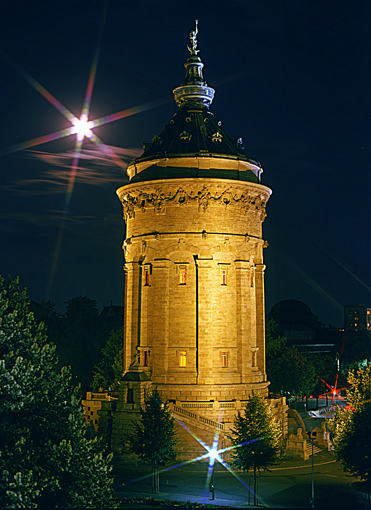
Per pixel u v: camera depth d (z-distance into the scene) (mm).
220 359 71625
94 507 35750
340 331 177375
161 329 71938
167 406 65062
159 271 72750
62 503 34812
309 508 50531
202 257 71875
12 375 35312
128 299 76688
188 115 79250
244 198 74312
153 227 73875
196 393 70062
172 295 72500
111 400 73062
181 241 72250
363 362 145750
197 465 64250
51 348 39500
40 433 36312
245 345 72688
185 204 72750
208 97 81062
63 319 119250
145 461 63594
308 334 176000
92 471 36406
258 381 74250
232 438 61500
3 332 37312
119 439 66250
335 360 138625
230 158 74500
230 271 73000
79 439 36969
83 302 117812
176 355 71562
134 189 75500
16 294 41469
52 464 35031
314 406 123750
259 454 56375
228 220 73125
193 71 81812
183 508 47406
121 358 88375
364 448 54688
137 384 67438
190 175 73250
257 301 77688
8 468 33219
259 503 51812
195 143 75562
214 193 72812
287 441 70688
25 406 35594
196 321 71750
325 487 57562
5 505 31469
